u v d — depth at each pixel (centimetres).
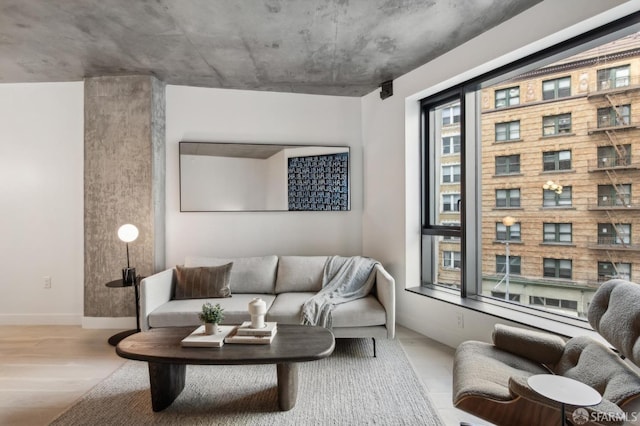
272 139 402
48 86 369
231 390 233
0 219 369
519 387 133
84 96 355
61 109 369
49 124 369
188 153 384
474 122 307
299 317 285
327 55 309
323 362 273
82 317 366
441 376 250
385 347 303
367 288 327
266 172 399
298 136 406
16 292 371
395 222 367
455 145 333
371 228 405
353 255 416
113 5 234
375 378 247
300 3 231
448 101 335
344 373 254
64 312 372
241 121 396
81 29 265
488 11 239
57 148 370
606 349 162
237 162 393
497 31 257
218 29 264
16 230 370
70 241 371
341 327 282
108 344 313
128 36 276
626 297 156
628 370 141
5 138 369
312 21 253
